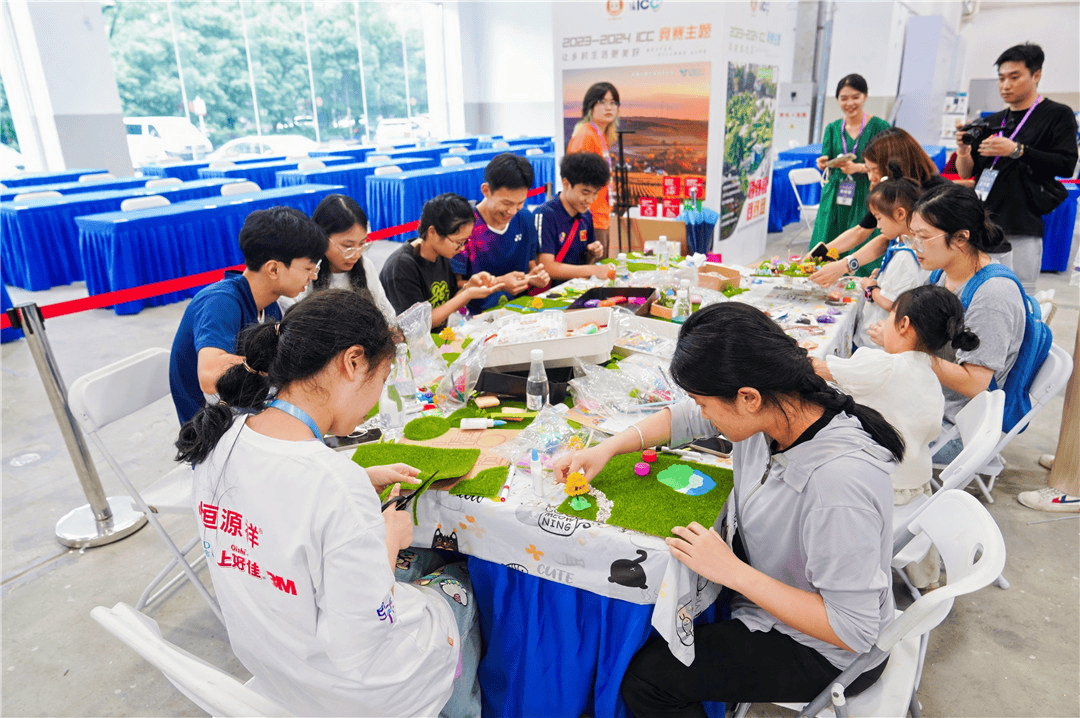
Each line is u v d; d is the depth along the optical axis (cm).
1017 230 347
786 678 119
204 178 802
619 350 210
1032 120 347
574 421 167
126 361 195
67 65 766
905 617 105
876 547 102
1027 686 175
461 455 150
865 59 1066
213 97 1045
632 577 123
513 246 301
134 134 971
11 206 563
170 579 229
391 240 816
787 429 106
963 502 127
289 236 173
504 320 226
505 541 135
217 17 1016
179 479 201
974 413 173
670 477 142
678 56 446
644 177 486
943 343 167
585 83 484
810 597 109
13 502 277
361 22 1215
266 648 96
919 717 156
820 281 280
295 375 93
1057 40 1416
